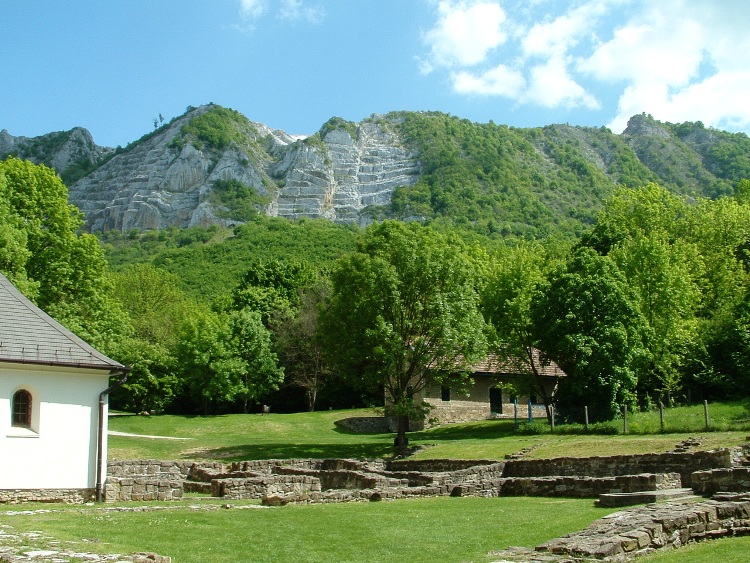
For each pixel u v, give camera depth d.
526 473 28.00
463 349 38.06
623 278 43.09
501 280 49.25
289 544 14.54
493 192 178.75
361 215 187.12
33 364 22.84
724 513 14.27
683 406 43.25
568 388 41.16
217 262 121.25
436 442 39.47
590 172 193.25
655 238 49.28
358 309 38.09
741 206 64.81
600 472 26.16
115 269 125.56
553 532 15.57
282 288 78.31
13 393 22.67
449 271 38.75
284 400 69.12
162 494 23.59
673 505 15.33
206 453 38.97
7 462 22.11
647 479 20.38
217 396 61.88
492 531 16.00
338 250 123.75
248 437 47.50
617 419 38.25
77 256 44.84
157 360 60.81
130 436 44.84
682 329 46.16
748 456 23.34
